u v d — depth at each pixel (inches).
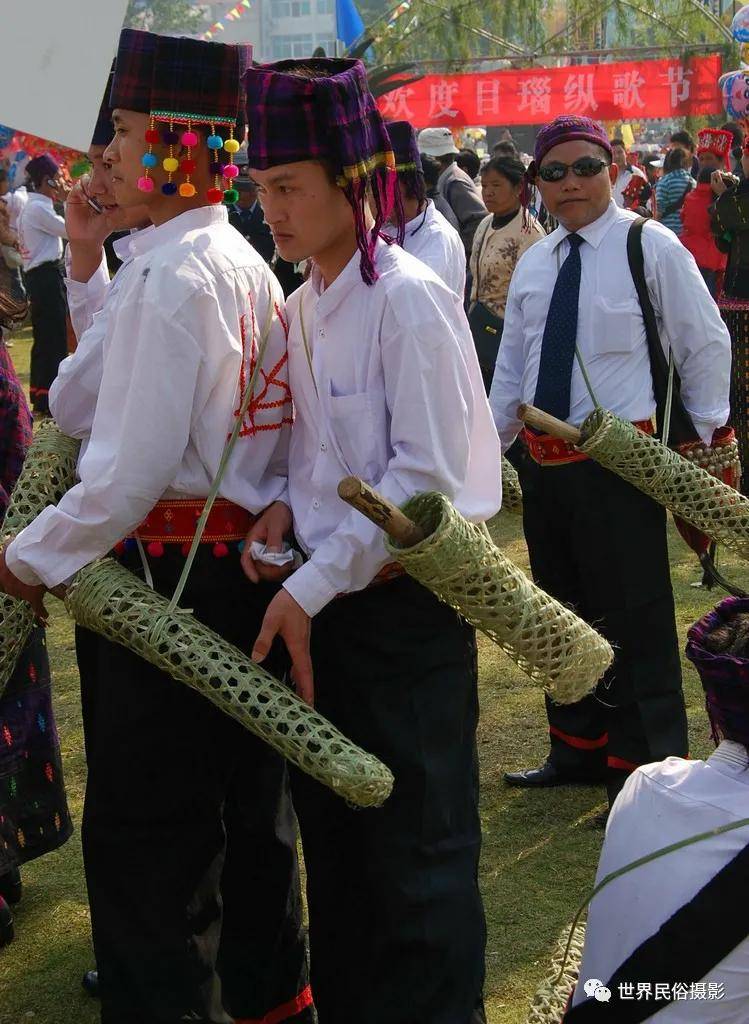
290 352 91.0
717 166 351.9
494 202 250.4
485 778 152.7
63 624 216.5
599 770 149.3
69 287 114.0
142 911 88.7
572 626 83.5
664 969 65.1
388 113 563.8
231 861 101.3
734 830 65.5
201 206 90.7
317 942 94.0
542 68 558.9
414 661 88.7
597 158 135.6
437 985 87.4
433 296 84.7
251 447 89.7
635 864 67.2
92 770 90.2
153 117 87.7
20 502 92.2
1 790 120.5
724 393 137.3
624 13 614.2
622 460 123.3
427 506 80.5
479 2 582.2
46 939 124.0
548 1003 78.7
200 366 83.9
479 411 91.1
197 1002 88.5
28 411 123.6
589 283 136.7
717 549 235.8
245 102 84.7
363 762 77.5
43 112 79.0
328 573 83.4
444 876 88.3
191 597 88.7
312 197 84.0
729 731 67.8
